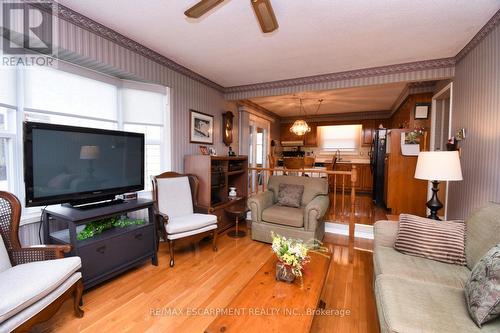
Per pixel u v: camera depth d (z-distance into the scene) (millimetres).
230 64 3281
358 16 2078
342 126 7531
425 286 1433
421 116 4066
